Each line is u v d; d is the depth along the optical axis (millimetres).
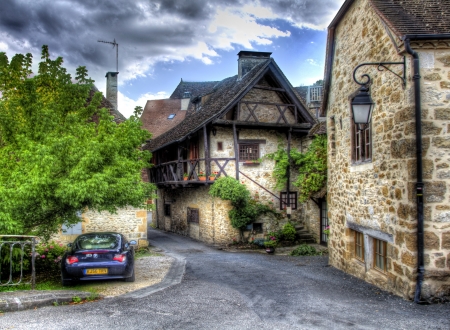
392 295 6980
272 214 17625
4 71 9047
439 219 6398
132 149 9492
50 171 7457
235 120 16656
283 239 16969
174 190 22281
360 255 8938
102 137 8742
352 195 8984
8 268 7953
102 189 7512
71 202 7477
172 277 9312
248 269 10461
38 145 7438
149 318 5578
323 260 12102
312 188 15086
